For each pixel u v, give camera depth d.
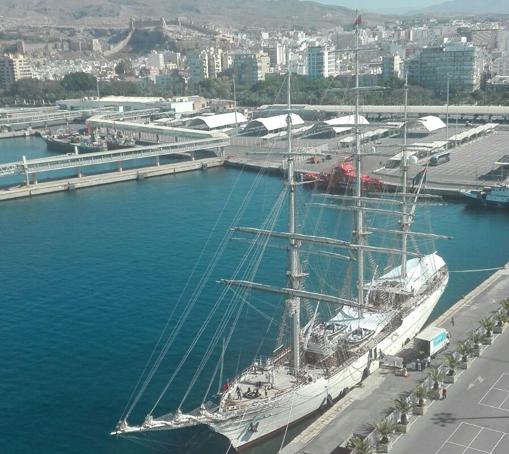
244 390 96.62
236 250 173.25
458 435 85.62
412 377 102.94
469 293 136.12
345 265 157.00
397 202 134.12
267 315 132.12
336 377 100.25
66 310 137.00
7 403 102.25
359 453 79.06
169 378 108.62
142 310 135.88
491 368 102.25
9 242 191.25
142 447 91.81
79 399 103.12
